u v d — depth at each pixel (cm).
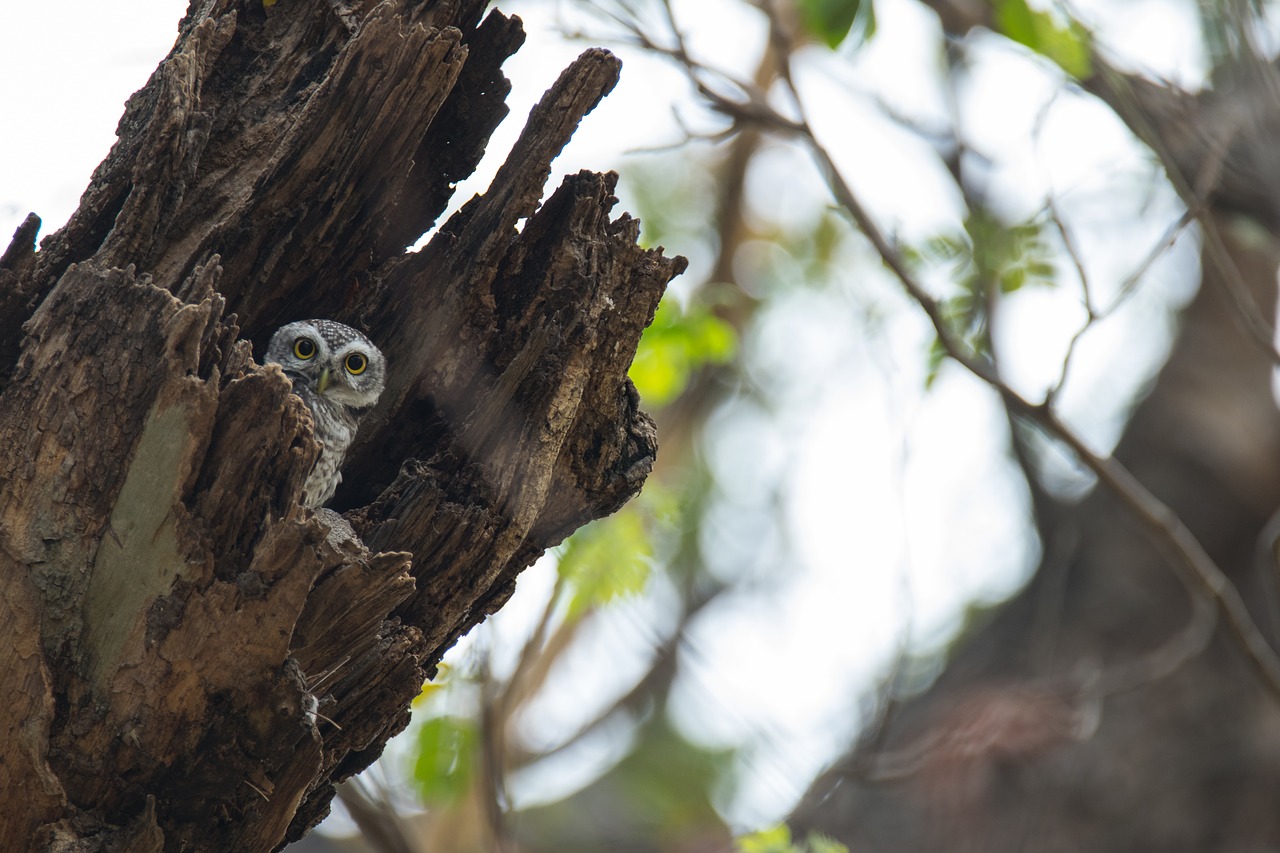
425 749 1441
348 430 1022
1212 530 1891
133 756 707
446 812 1889
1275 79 1491
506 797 1423
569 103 877
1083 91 1513
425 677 898
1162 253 1303
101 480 715
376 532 838
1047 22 1449
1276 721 1675
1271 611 1766
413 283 952
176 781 714
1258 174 1524
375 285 966
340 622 725
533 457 859
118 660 704
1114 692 1562
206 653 696
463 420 968
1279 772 1590
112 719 706
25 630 706
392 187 909
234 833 732
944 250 1563
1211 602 1444
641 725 2522
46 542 714
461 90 934
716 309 2155
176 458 694
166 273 843
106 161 839
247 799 726
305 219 902
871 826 1666
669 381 1561
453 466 866
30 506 719
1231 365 2062
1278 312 2075
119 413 715
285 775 723
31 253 802
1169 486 1939
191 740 709
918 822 1645
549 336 859
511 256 917
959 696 1764
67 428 721
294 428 691
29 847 707
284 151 866
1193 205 1298
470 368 945
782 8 1895
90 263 809
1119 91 1382
